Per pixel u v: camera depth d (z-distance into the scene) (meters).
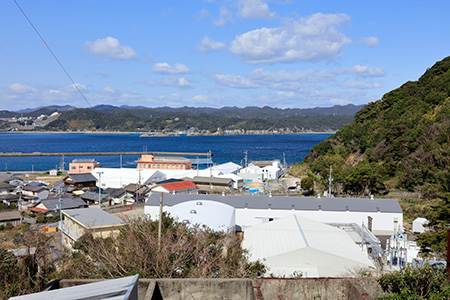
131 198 41.50
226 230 17.70
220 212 20.64
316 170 52.38
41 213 34.06
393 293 5.94
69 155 103.00
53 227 28.14
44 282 8.80
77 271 9.09
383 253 17.22
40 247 10.56
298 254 14.30
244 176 54.75
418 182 35.47
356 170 38.50
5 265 8.88
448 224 17.66
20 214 30.70
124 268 9.04
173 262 9.11
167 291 5.67
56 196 38.41
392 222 25.59
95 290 4.11
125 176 49.28
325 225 19.08
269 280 5.78
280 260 14.35
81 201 36.19
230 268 9.99
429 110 48.34
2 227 28.08
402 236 19.42
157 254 8.91
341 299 5.83
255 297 5.02
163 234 10.73
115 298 3.72
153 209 27.55
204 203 22.31
